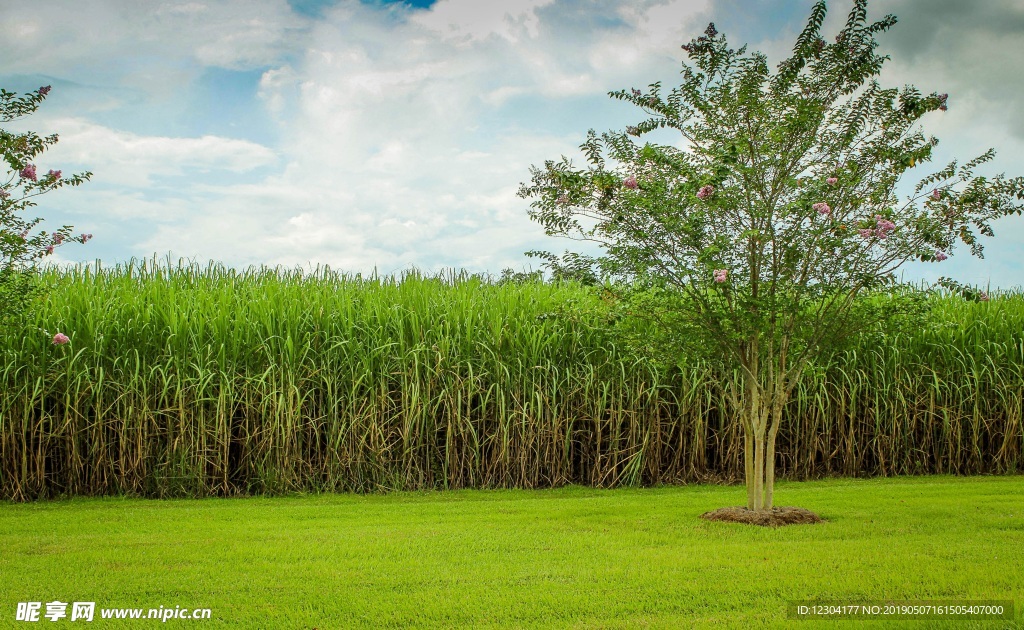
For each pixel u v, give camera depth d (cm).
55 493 837
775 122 648
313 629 383
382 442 881
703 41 654
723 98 648
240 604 418
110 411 839
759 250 639
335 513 717
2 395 814
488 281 1156
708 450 984
